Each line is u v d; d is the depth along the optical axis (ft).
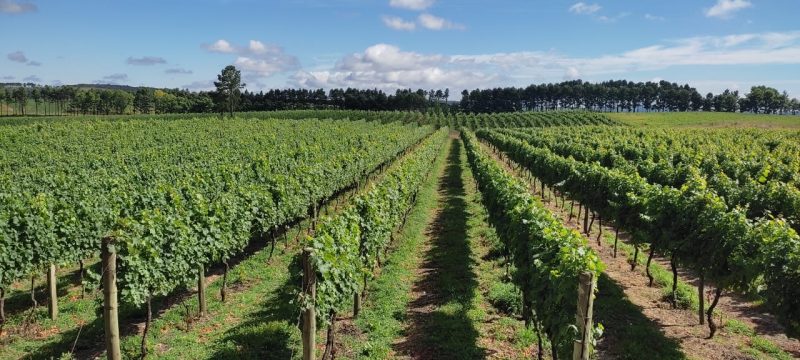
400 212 56.24
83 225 42.93
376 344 30.73
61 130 147.95
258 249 55.57
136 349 30.32
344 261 30.25
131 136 143.64
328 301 27.53
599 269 24.58
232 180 69.62
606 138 171.73
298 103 520.83
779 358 29.12
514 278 33.06
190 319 34.99
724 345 30.83
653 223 39.11
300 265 28.58
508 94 607.78
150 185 67.15
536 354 29.60
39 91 439.63
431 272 45.42
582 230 62.54
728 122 348.38
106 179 63.52
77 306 37.35
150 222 32.81
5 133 131.44
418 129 232.53
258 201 49.16
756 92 551.59
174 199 50.60
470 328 32.89
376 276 43.86
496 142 172.55
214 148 116.88
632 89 594.24
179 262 33.91
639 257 49.29
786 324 26.35
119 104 435.94
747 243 30.22
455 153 186.91
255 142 135.74
